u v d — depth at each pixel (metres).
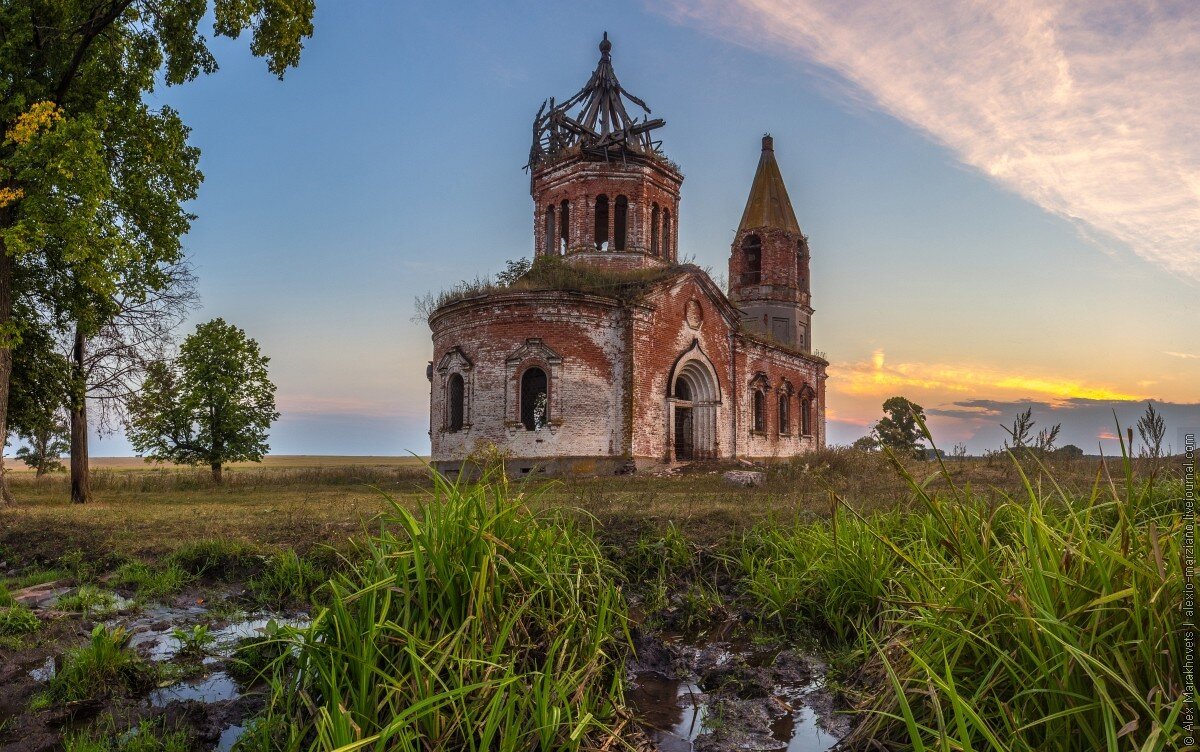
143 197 19.23
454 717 3.90
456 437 27.12
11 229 15.22
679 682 5.71
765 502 12.37
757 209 44.28
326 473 34.47
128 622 7.13
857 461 21.89
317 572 8.11
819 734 4.67
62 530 11.52
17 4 16.27
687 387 32.28
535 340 25.95
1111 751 2.84
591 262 31.80
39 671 5.73
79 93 18.27
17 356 20.11
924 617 4.42
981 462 15.65
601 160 32.03
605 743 4.27
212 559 8.96
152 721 4.68
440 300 28.88
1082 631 3.36
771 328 42.84
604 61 35.22
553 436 25.58
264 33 19.28
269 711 4.48
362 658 4.21
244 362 34.06
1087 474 10.24
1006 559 4.31
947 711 3.82
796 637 6.42
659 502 12.72
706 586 8.02
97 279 16.64
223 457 33.34
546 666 4.31
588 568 6.49
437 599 4.61
